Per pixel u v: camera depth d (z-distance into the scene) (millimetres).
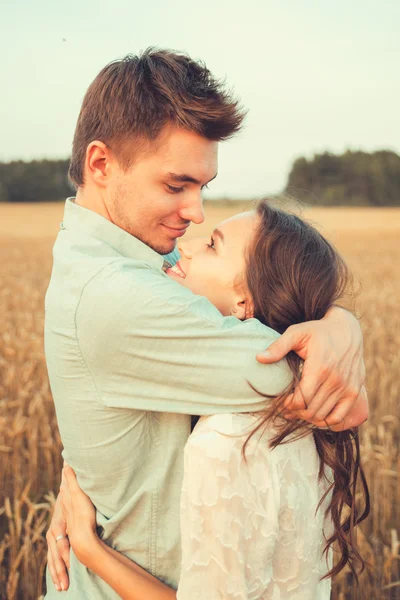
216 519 1179
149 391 1295
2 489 4086
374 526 3650
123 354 1281
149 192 1471
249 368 1231
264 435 1264
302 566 1339
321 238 1506
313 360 1250
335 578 3148
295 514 1299
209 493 1186
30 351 6844
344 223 40531
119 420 1335
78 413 1366
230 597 1174
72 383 1361
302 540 1333
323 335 1281
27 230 33531
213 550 1179
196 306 1271
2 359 6281
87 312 1296
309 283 1422
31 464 4133
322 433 1426
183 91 1380
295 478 1313
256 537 1215
